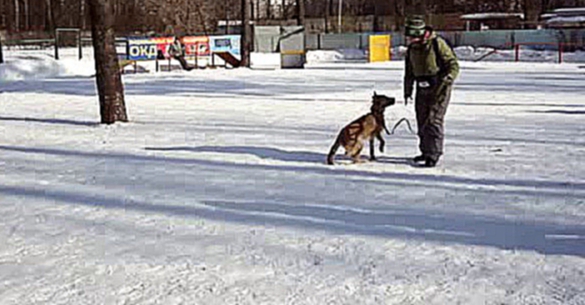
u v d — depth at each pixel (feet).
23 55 149.69
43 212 20.72
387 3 253.85
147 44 112.37
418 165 27.71
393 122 43.42
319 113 49.14
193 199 22.02
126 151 32.53
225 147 32.99
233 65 126.93
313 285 14.05
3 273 15.20
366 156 29.99
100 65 43.96
